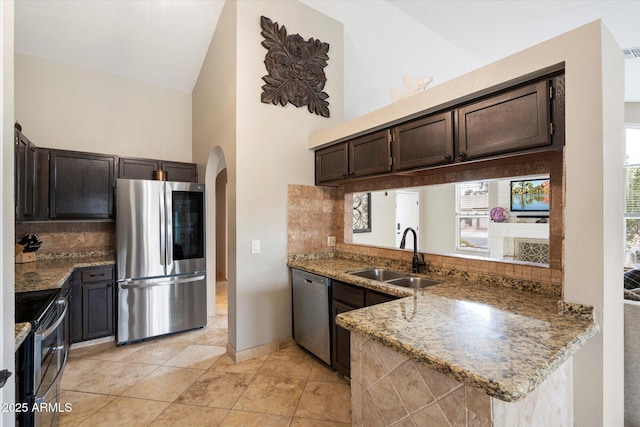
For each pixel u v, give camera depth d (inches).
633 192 177.8
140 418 77.5
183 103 162.1
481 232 218.5
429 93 78.7
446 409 38.9
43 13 112.9
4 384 34.3
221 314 157.6
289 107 119.3
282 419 77.3
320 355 103.3
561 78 57.2
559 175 68.6
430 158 80.3
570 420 50.7
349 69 148.1
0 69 35.5
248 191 108.7
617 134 56.4
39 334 57.2
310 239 124.4
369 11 125.0
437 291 73.4
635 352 69.9
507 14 114.9
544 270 69.9
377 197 216.4
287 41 118.1
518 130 63.0
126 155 146.3
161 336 129.7
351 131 103.0
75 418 77.3
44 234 128.3
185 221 133.3
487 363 36.5
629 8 103.7
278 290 116.1
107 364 105.2
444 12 117.4
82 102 136.4
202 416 78.4
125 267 120.7
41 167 116.6
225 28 117.2
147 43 132.1
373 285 82.4
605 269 51.3
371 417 49.7
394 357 45.8
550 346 41.6
